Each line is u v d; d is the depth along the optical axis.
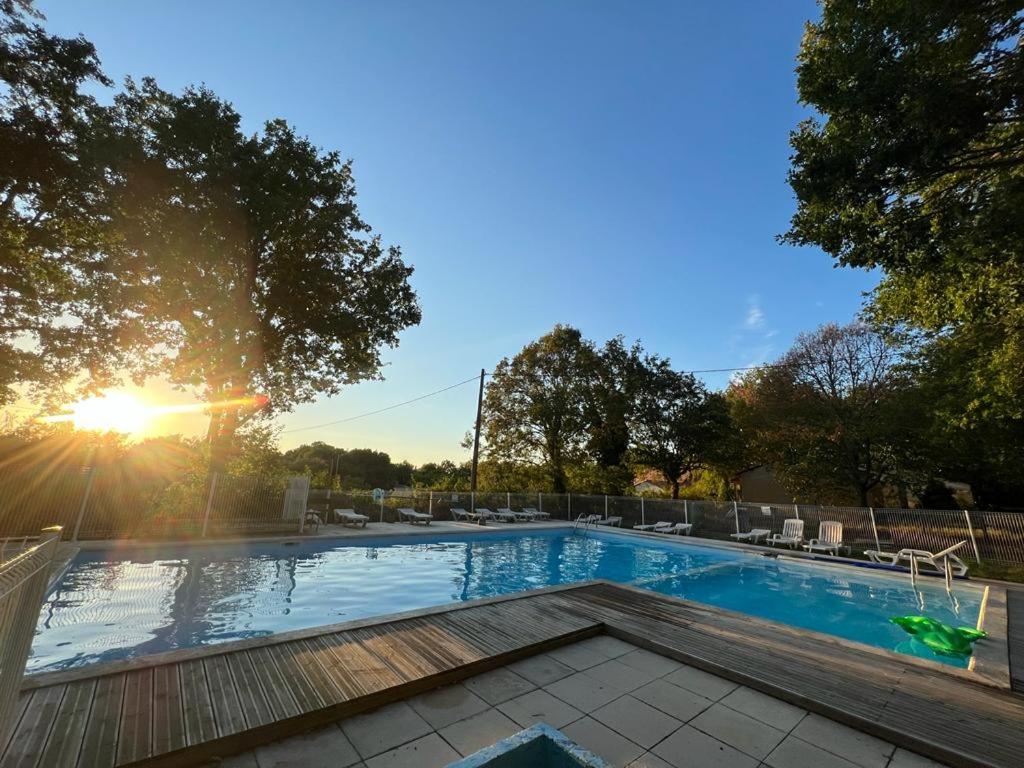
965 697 3.75
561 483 26.52
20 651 2.42
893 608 9.03
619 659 4.50
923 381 15.88
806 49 8.73
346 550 13.49
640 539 17.03
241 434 18.72
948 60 7.07
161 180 14.20
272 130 16.95
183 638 6.23
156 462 14.09
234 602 7.95
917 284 10.68
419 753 2.85
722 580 11.56
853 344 18.62
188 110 15.01
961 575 10.18
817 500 20.12
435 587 9.88
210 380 16.89
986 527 11.61
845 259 8.77
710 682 4.04
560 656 4.53
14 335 14.72
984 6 6.52
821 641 4.91
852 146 7.43
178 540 12.14
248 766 2.68
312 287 17.25
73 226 14.31
